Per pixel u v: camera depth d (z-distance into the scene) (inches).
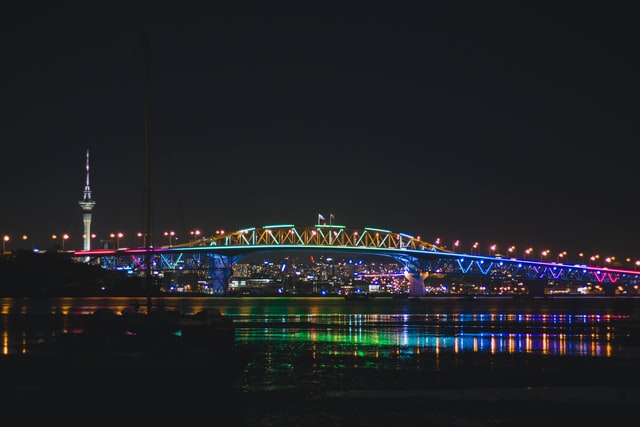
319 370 2112.5
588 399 1707.7
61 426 1489.9
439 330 3708.2
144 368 1795.0
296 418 1524.4
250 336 3203.7
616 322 4185.5
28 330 3336.6
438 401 1676.9
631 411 1590.8
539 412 1578.5
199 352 1881.2
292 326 3878.0
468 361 2327.8
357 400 1686.8
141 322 2096.5
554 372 2097.7
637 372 2101.4
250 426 1470.2
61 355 1813.5
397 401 1678.2
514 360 2358.5
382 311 6855.3
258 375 2025.1
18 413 1577.3
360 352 2559.1
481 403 1660.9
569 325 4062.5
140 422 1513.3
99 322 2084.2
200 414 1562.5
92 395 1736.0
